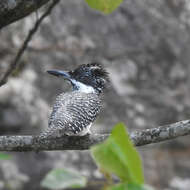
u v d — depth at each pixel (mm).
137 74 15961
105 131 14945
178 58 16656
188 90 16484
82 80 7801
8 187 12492
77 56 14453
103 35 15445
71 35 14602
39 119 13523
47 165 13273
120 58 15656
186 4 17266
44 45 13430
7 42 12594
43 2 4051
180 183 14766
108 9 3141
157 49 16469
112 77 15359
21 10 4027
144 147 15758
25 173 12977
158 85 16312
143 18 16484
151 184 14680
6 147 4996
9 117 13258
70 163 13523
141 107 15805
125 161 2160
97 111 6574
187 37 16953
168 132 4664
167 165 15297
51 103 13867
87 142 5344
